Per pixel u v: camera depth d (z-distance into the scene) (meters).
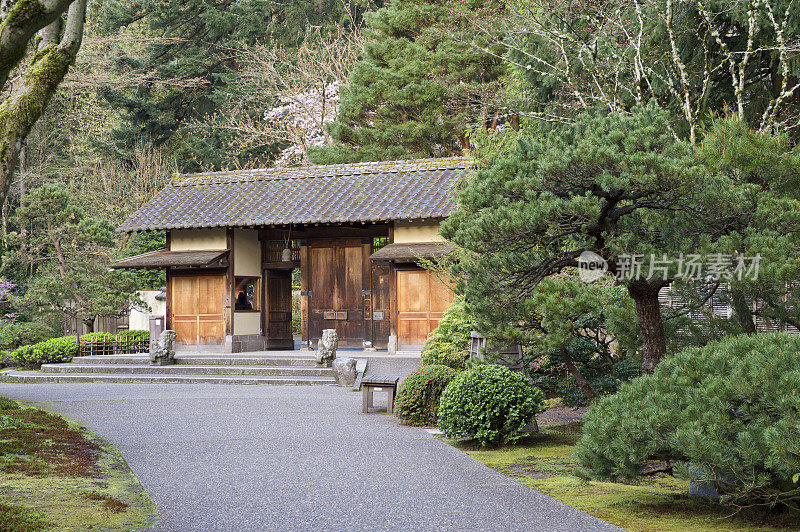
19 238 23.69
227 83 34.25
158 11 35.72
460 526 5.60
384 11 27.03
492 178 7.90
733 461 5.42
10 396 14.30
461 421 9.59
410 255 18.30
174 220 20.55
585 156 7.12
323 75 31.94
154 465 7.89
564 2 13.52
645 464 6.24
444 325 14.61
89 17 33.59
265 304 21.72
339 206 19.77
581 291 8.84
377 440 9.36
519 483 7.09
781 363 5.68
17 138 4.98
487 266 8.22
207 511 6.03
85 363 19.55
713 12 12.64
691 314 8.88
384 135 26.31
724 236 7.37
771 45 12.34
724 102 13.20
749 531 5.60
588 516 5.89
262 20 34.59
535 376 11.54
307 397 13.81
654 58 13.34
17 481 6.77
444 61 24.83
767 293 7.67
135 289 23.89
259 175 22.67
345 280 20.86
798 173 7.92
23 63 12.49
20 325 22.30
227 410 12.04
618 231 8.18
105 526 5.52
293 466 7.80
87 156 34.22
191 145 34.38
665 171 6.93
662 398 5.92
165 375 17.64
